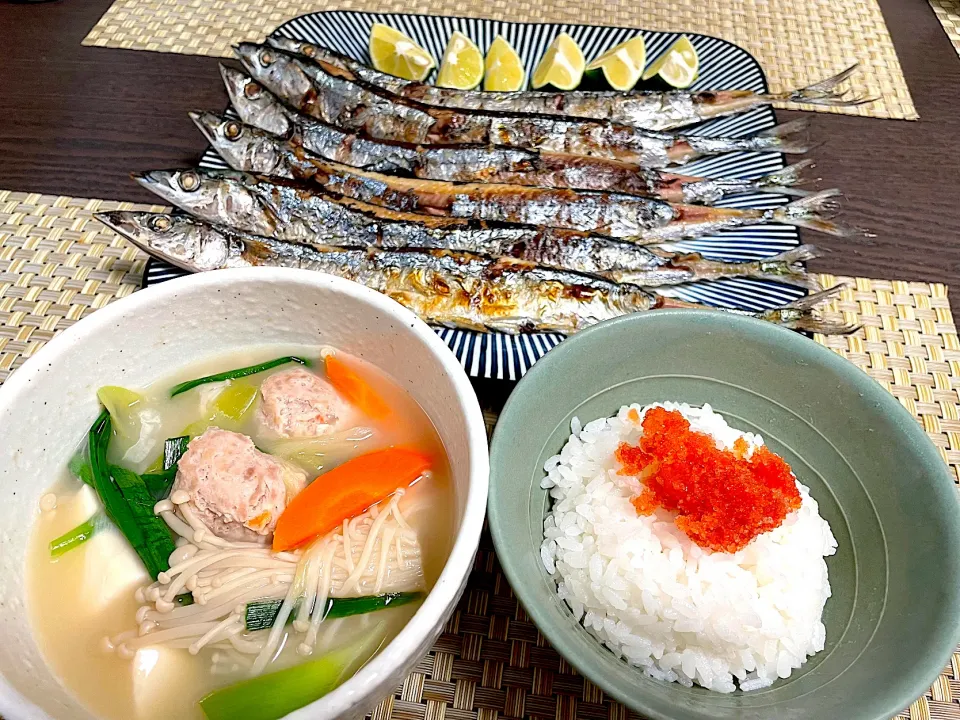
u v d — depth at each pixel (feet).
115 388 0.64
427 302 0.95
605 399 0.75
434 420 0.65
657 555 0.64
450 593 0.46
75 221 1.04
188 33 1.36
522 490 0.64
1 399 0.55
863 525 0.67
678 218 1.07
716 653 0.62
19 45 1.30
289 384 0.67
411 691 0.65
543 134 1.20
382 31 1.32
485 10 1.44
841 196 1.12
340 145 1.18
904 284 1.01
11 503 0.57
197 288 0.63
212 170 1.05
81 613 0.56
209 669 0.55
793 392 0.72
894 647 0.56
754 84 1.27
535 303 0.95
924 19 1.45
